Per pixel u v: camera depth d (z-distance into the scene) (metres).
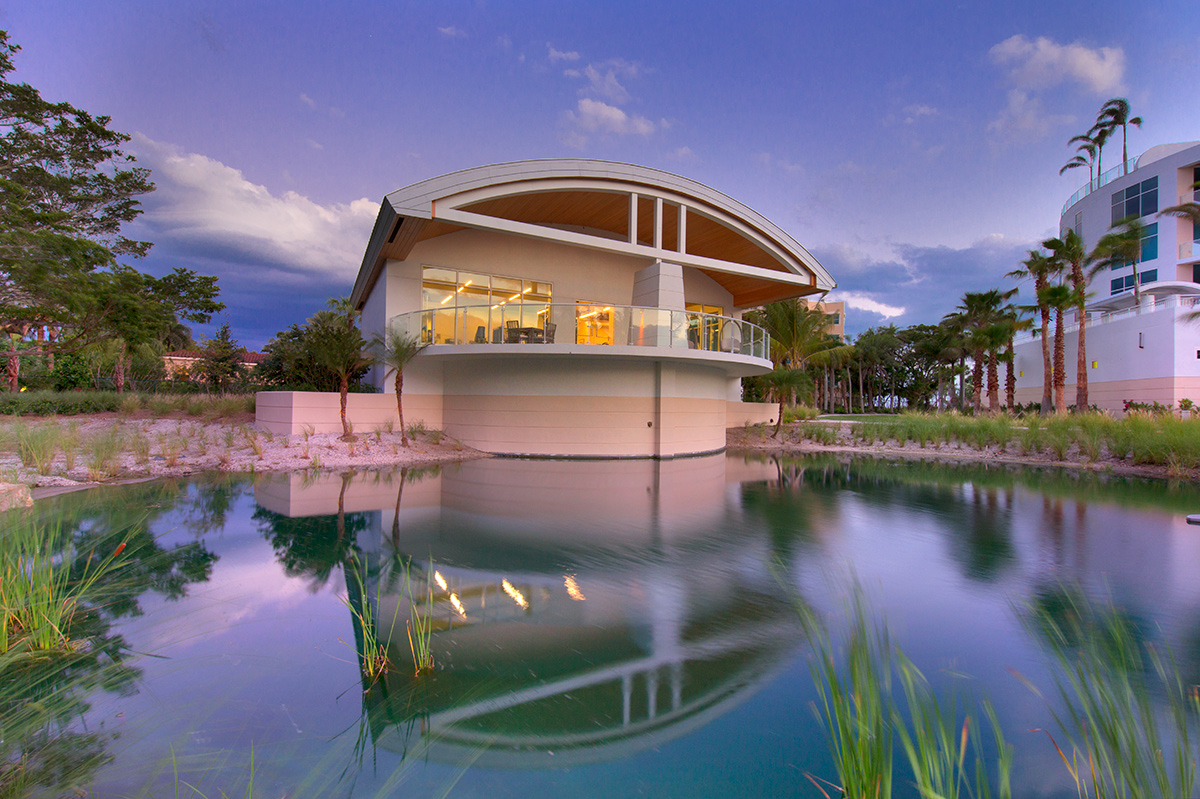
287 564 5.40
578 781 2.41
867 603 4.64
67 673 3.13
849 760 1.95
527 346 13.67
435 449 14.81
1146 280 32.28
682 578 5.27
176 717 2.74
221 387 27.69
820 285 18.64
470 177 13.55
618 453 15.27
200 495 8.64
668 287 15.77
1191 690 3.10
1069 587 5.06
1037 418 19.95
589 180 15.05
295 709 2.88
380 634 3.89
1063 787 2.30
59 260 13.70
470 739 2.70
